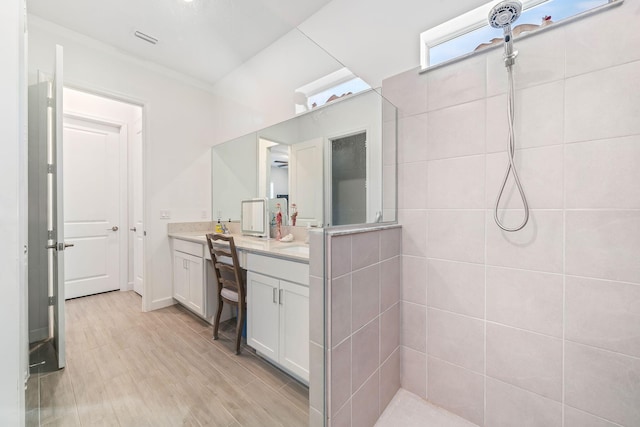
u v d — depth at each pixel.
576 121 1.00
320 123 1.50
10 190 0.66
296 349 1.38
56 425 1.08
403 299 1.49
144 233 1.93
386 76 1.73
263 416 1.21
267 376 1.47
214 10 1.38
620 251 0.94
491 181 1.20
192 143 2.08
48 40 1.29
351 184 1.36
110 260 2.17
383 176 1.47
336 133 1.41
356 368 1.14
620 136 0.93
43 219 1.33
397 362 1.48
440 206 1.35
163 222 1.99
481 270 1.24
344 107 1.42
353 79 1.42
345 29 1.91
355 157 1.39
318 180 1.50
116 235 2.19
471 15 1.48
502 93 1.16
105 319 1.89
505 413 1.18
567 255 1.03
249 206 2.19
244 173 2.21
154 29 1.43
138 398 1.27
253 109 1.99
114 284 2.20
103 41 1.50
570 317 1.03
